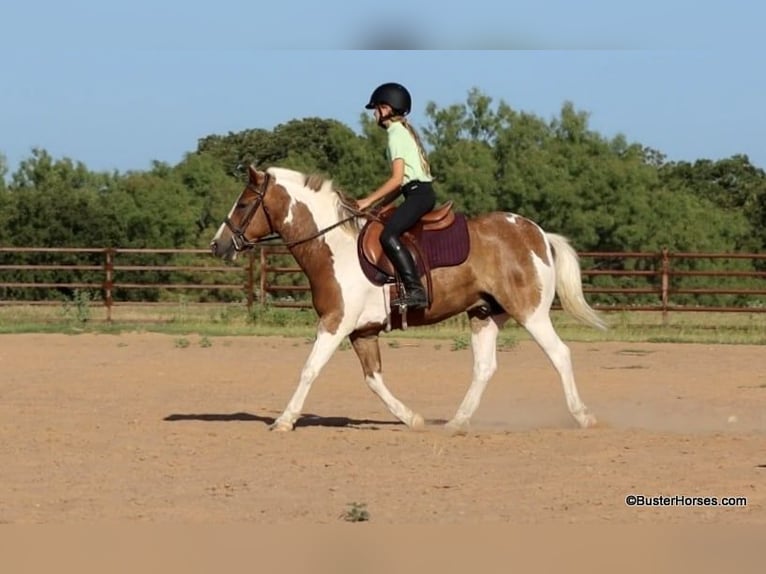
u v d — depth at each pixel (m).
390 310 14.15
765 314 39.16
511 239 14.46
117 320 34.31
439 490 11.08
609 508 10.35
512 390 19.42
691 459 12.62
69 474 11.73
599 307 32.81
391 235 13.98
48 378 20.28
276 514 10.07
